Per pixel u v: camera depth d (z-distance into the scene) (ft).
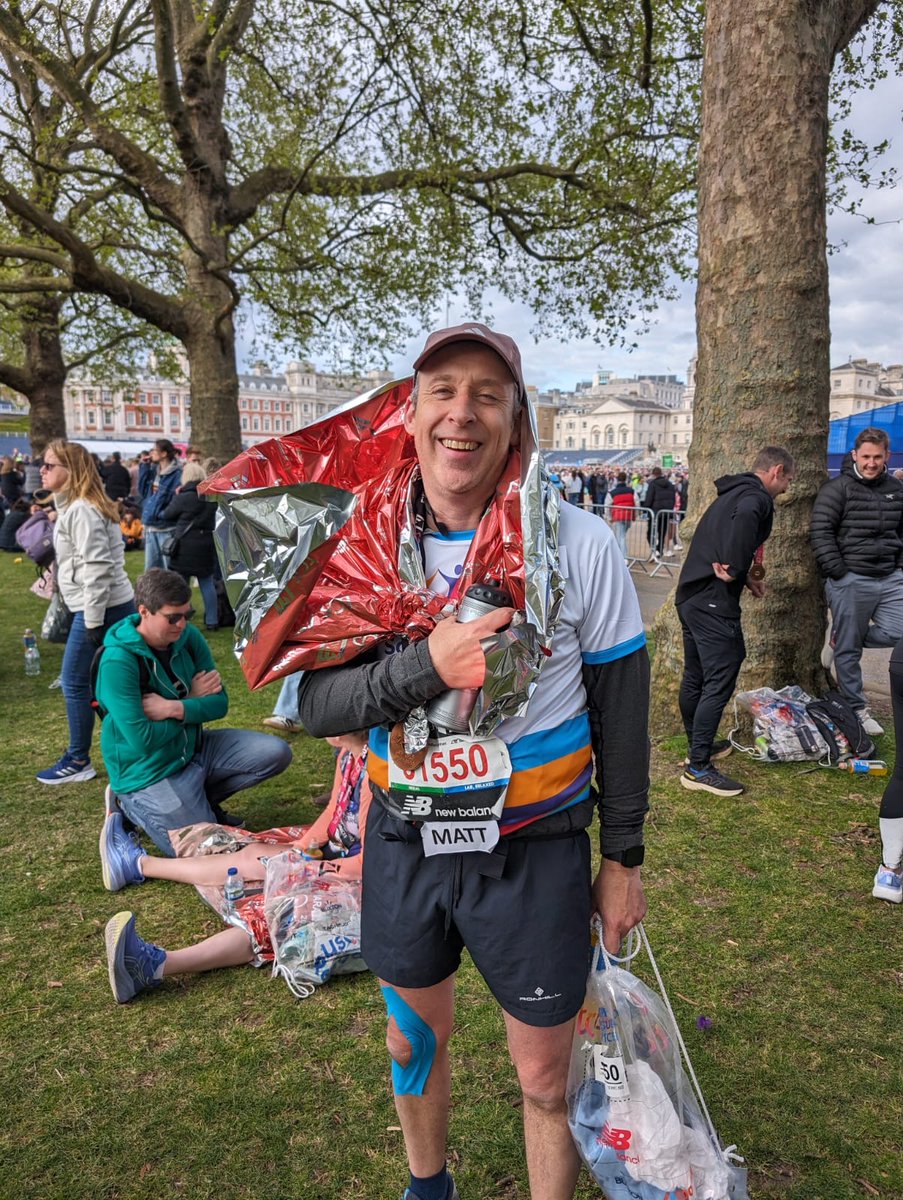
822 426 16.72
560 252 45.27
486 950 4.79
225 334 41.68
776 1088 7.57
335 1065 7.93
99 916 10.62
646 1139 5.14
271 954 9.53
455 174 38.73
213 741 12.96
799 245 15.92
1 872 11.77
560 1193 5.14
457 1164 6.77
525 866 4.71
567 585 4.61
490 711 4.29
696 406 17.52
